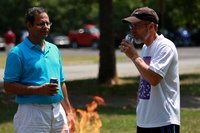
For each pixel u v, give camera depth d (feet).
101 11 60.70
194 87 57.06
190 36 170.50
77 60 108.47
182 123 36.27
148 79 18.72
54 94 19.33
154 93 19.08
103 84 60.44
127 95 53.26
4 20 174.70
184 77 69.10
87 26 171.73
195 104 47.50
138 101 19.98
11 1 171.53
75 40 171.12
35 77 19.86
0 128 34.91
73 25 201.26
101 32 61.00
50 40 174.40
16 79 19.74
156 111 19.06
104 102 48.75
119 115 39.99
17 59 19.72
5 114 41.14
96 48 165.37
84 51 153.99
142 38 19.35
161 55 18.92
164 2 66.39
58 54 20.99
